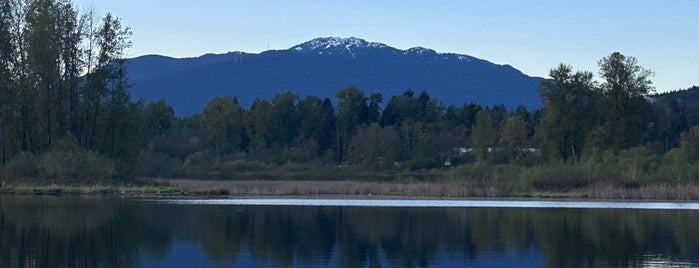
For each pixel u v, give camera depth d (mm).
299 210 87062
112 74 116250
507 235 66250
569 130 147500
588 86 149250
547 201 107312
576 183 121000
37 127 115312
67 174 108062
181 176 149625
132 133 119438
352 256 54312
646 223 76688
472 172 131625
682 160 121312
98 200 94625
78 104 116000
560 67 148875
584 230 70312
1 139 112625
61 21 111000
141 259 51719
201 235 63438
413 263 51875
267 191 115000
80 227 66688
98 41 115062
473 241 62406
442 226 72375
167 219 74312
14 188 101375
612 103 149250
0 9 110188
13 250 54375
